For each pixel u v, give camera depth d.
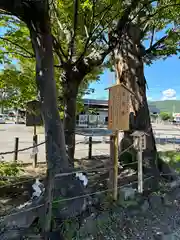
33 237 2.46
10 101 5.99
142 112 5.59
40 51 3.39
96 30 4.85
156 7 5.68
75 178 3.33
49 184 2.58
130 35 5.73
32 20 3.28
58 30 5.34
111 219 3.12
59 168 3.23
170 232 2.99
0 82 5.77
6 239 2.45
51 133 3.40
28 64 6.31
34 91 6.10
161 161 5.39
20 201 3.62
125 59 5.79
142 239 2.80
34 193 3.21
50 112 3.43
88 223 2.87
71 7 4.65
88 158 7.76
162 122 38.78
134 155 5.21
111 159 3.77
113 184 3.65
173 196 4.08
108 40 5.18
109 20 4.90
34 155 6.24
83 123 23.20
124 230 2.95
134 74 5.73
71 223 2.77
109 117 3.64
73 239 2.60
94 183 4.30
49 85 3.42
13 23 5.05
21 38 5.28
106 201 3.55
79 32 5.07
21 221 2.71
